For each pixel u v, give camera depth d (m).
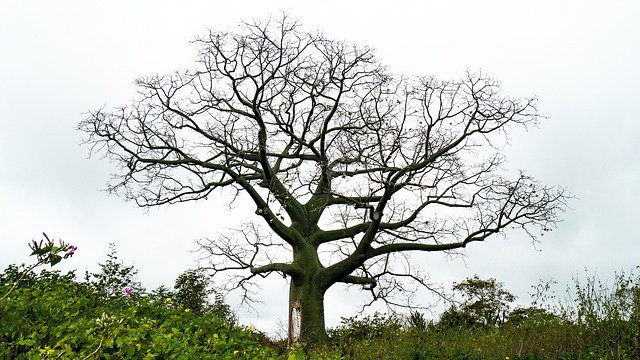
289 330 18.33
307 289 18.56
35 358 4.84
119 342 5.18
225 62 18.88
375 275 19.50
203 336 7.48
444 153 18.67
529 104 18.44
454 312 18.06
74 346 5.52
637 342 9.98
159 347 5.68
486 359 11.13
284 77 19.41
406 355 11.52
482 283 20.11
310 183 18.77
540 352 11.24
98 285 11.66
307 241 19.58
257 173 20.50
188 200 19.59
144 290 12.68
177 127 19.48
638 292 11.24
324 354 9.17
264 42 18.91
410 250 19.00
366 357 12.05
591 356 9.84
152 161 19.09
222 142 19.52
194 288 17.27
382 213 17.94
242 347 7.24
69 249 4.87
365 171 19.89
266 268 19.11
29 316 6.65
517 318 15.56
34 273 10.84
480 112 18.50
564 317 12.51
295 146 21.69
